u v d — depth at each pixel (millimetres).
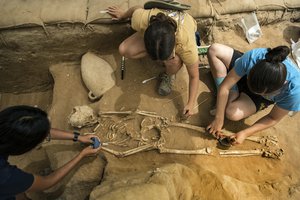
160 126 2322
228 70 2367
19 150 1425
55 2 2502
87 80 2568
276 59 1571
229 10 2650
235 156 2242
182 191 1784
